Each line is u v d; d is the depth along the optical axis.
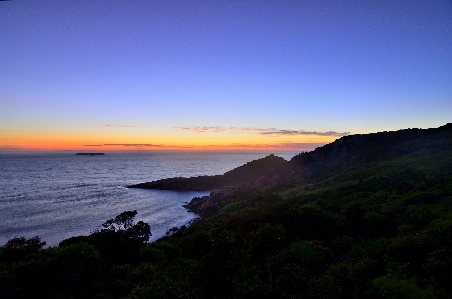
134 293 18.36
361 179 56.84
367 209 34.09
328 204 42.62
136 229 31.91
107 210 78.94
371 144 86.31
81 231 57.75
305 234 28.19
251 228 31.17
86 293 20.50
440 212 26.28
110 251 29.20
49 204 83.38
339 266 19.19
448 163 49.59
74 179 152.75
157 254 30.05
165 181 137.25
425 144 71.69
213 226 48.38
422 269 15.90
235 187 101.38
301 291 16.64
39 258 24.75
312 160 93.25
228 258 20.20
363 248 21.91
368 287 15.76
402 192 40.00
